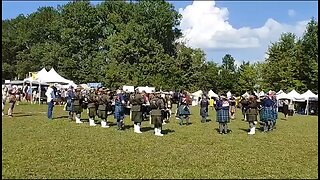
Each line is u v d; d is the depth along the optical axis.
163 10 64.31
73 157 10.05
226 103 16.86
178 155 10.84
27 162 9.19
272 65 57.31
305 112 44.78
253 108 17.00
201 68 68.44
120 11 66.06
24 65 70.19
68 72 63.06
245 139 14.88
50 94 20.69
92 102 18.27
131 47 59.47
